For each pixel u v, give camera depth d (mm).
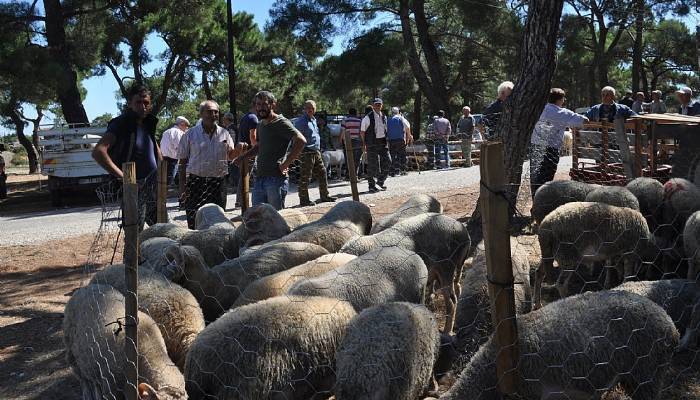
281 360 3857
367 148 13352
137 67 28812
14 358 5344
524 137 7691
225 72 30766
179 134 12312
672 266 6309
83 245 10062
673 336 3822
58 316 6418
